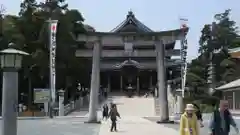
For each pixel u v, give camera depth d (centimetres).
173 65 7612
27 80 6091
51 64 4288
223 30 8900
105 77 8056
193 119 1142
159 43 3259
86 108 5588
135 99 6084
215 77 6519
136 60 7975
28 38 5628
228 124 1209
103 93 6719
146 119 3909
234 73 6538
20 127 2961
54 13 5584
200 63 7750
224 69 6706
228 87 4516
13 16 5669
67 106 4975
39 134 2386
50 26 4428
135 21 7469
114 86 8119
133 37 3212
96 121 3303
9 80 1336
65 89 6075
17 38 5291
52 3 5819
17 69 1351
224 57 7006
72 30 5609
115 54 7656
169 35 3219
